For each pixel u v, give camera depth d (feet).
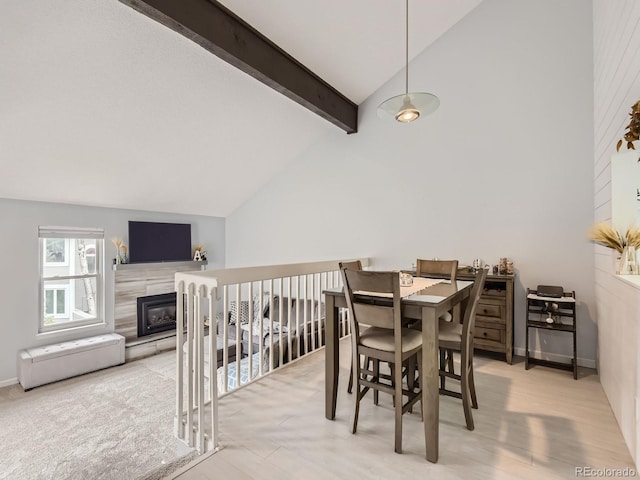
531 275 11.41
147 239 16.69
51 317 14.14
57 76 8.71
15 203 12.71
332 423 7.13
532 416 7.43
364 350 6.68
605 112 8.66
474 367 10.47
